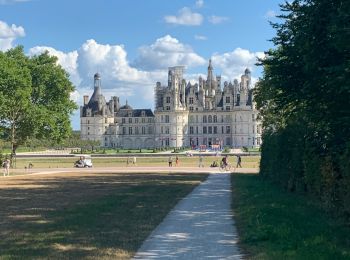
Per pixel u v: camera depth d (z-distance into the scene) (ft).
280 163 125.59
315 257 45.88
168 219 74.38
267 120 176.86
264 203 90.43
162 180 168.96
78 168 272.10
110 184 152.66
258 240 55.77
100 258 48.39
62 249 52.85
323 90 81.00
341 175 69.00
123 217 76.74
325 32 76.02
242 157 429.38
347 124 72.69
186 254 49.78
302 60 85.76
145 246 53.98
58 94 321.73
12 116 293.23
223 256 48.67
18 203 100.32
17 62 306.76
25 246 54.60
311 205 85.30
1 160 267.59
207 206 91.35
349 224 63.16
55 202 101.60
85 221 72.79
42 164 329.52
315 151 89.40
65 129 319.27
